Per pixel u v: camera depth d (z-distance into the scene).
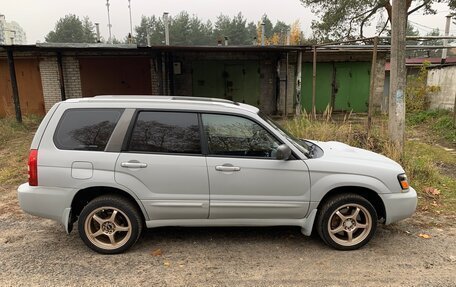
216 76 14.84
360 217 3.92
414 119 13.20
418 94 14.67
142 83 14.48
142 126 3.72
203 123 3.76
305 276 3.36
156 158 3.65
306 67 15.14
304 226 3.87
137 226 3.75
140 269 3.48
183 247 3.94
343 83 15.36
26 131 11.66
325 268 3.50
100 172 3.62
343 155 4.01
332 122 9.27
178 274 3.39
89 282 3.25
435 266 3.54
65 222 3.69
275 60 14.80
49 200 3.64
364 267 3.52
